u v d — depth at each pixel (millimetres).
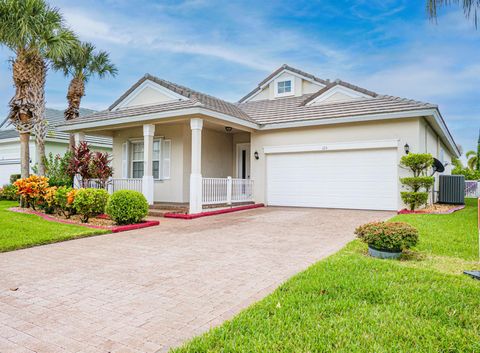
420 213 10945
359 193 13062
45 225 9086
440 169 14320
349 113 12977
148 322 3498
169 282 4750
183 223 10297
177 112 11812
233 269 5320
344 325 3229
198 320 3529
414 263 5270
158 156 14680
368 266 5023
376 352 2768
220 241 7465
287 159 14602
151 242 7480
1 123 23859
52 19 12953
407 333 3062
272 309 3605
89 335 3234
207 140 15180
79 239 7855
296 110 15117
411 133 12086
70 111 17281
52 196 10844
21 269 5465
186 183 14070
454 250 6023
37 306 3953
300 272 4887
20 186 11641
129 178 14594
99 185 12859
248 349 2832
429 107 11531
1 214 10852
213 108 12102
